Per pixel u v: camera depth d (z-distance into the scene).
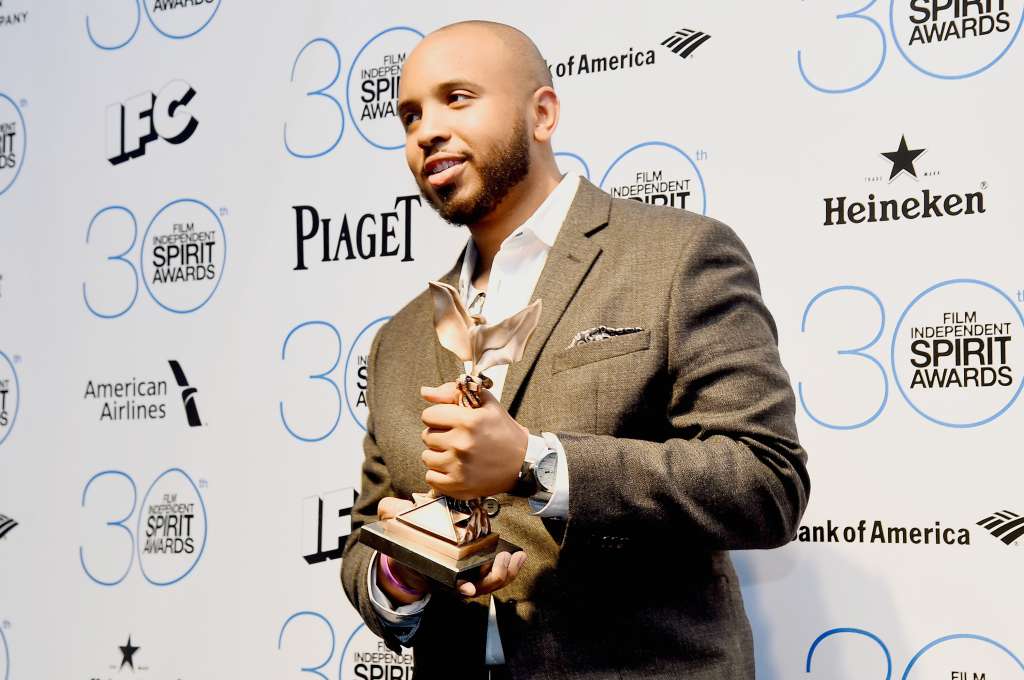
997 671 1.69
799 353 1.84
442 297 1.21
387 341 1.66
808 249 1.85
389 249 2.19
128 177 2.43
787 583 1.83
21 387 2.48
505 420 1.18
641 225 1.44
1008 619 1.68
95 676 2.35
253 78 2.34
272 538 2.22
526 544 1.36
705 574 1.39
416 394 1.54
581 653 1.31
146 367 2.37
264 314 2.28
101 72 2.48
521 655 1.32
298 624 2.19
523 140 1.48
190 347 2.34
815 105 1.87
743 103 1.92
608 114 2.01
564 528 1.21
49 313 2.47
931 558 1.74
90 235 2.46
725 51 1.94
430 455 1.17
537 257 1.52
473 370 1.19
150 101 2.43
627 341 1.34
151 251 2.39
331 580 2.17
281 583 2.21
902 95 1.81
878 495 1.77
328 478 2.19
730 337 1.34
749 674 1.37
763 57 1.91
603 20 2.03
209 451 2.29
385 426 1.54
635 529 1.23
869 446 1.78
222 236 2.33
